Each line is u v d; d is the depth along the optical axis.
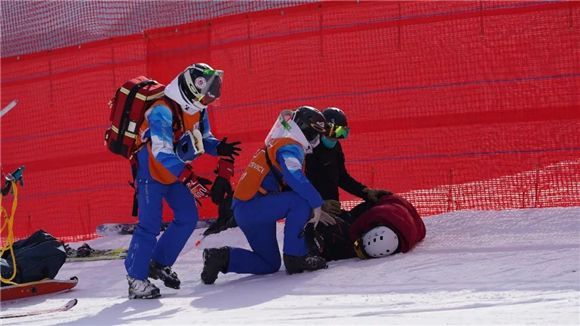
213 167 28.52
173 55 29.41
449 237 21.69
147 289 18.75
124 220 30.53
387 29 27.58
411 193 27.16
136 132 18.53
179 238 19.44
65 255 21.89
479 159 26.55
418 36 27.23
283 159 19.47
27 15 36.78
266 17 28.61
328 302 15.53
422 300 14.77
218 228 26.56
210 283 20.30
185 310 16.58
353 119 27.92
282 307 15.48
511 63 26.28
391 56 27.55
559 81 25.75
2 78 32.62
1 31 36.94
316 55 28.22
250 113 28.81
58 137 31.75
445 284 16.22
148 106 18.52
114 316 16.62
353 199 28.28
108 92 30.83
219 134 29.17
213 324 14.02
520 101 26.17
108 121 30.86
